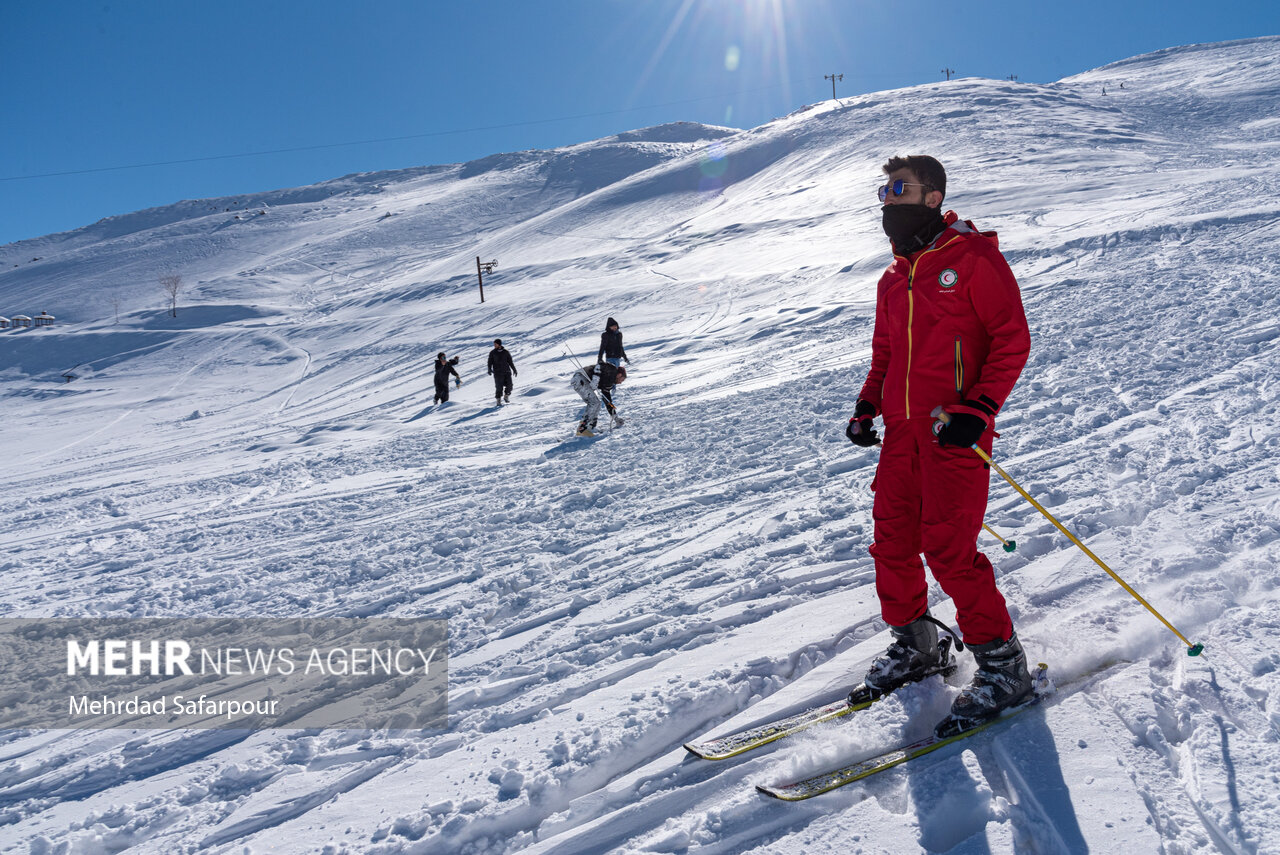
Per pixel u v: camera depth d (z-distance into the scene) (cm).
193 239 12775
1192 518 330
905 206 226
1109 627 258
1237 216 1418
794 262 2975
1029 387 649
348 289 8206
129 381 4072
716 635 313
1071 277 1207
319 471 1072
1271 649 223
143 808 254
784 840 186
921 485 236
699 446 741
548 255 6900
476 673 326
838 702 247
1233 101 7306
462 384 2144
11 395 4119
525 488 722
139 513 930
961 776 195
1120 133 5650
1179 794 181
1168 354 646
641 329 2469
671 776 219
